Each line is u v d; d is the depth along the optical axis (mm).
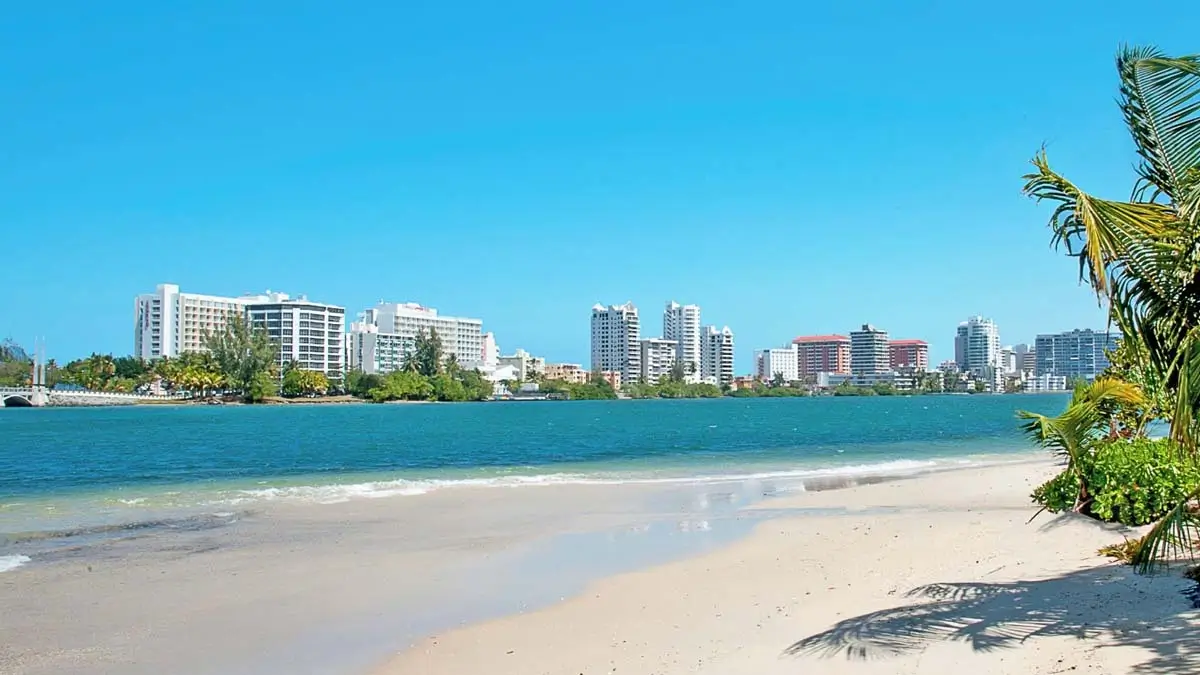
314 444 57125
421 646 10352
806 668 8203
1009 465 32531
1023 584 10648
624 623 10844
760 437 63688
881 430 73250
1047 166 6586
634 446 53594
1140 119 6887
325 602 12492
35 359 181875
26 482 31688
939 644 8367
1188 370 6207
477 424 91625
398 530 18562
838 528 17578
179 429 80500
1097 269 5828
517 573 14234
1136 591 9578
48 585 13625
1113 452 14742
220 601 12594
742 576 13234
